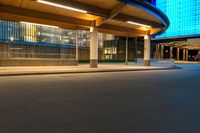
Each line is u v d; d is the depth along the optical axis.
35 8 21.06
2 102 6.89
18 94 8.37
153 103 7.15
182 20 81.38
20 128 4.46
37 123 4.81
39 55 29.38
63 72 19.02
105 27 28.31
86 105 6.65
